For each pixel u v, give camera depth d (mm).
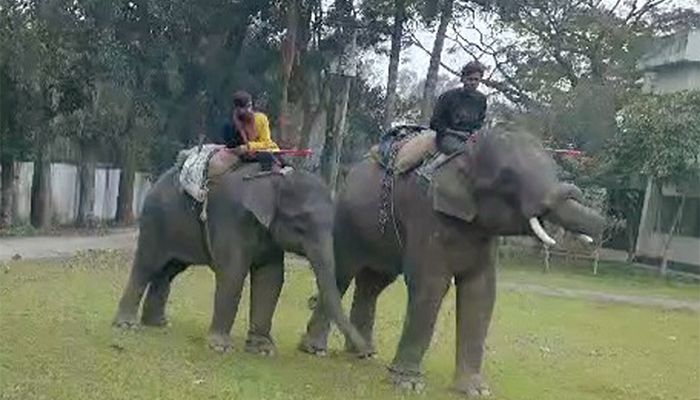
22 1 22953
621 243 31828
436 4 27391
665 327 15773
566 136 27141
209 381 7941
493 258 8453
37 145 25078
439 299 8258
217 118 29391
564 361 10938
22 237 23969
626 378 10195
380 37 30406
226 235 9234
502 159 7582
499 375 9641
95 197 29828
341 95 29750
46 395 7074
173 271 10398
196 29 27891
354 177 9352
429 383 8750
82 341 9102
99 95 24984
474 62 8289
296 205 8906
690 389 9938
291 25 27562
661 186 28156
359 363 9430
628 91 28719
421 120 28828
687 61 30344
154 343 9352
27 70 22844
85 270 16422
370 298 9781
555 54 30703
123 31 26547
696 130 25875
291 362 9117
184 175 9570
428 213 8172
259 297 9438
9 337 9047
